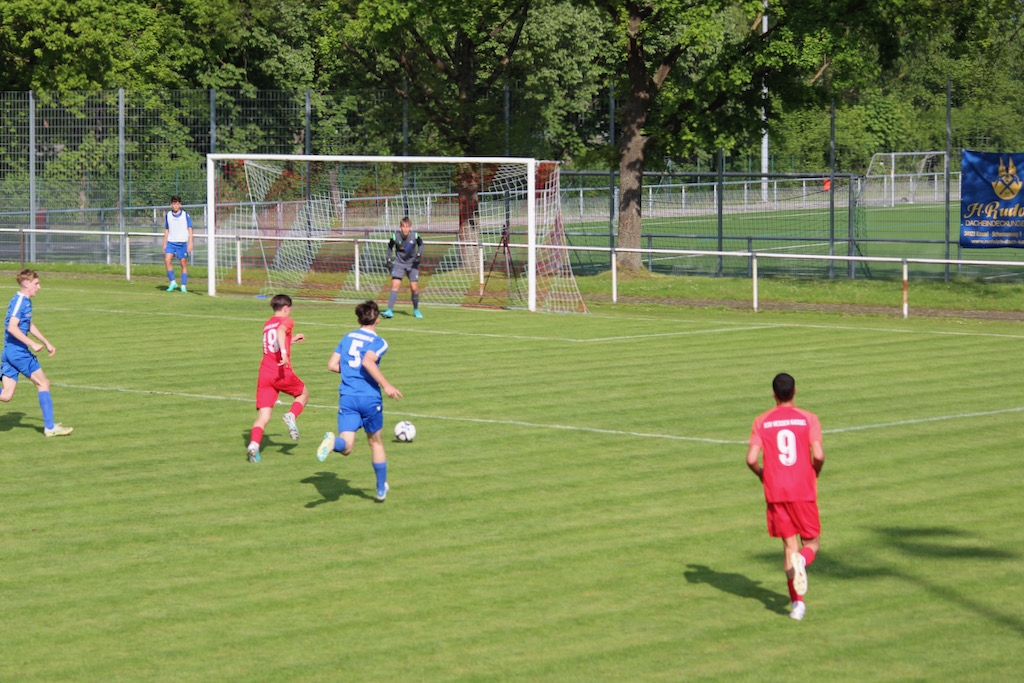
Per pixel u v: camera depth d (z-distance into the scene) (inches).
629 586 573.3
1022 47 1766.7
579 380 1076.5
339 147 2095.2
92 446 860.0
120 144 2022.6
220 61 3002.0
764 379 1076.5
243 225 2005.4
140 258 2075.5
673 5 1708.9
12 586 579.8
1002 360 1173.1
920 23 1699.1
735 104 1851.6
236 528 669.3
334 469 796.6
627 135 1876.2
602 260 2207.2
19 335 869.2
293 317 1478.8
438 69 2150.6
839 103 1861.5
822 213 2546.8
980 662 484.4
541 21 2479.1
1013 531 652.1
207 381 1083.3
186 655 496.7
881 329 1382.9
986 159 1701.5
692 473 773.3
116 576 593.3
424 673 476.7
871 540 639.8
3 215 2076.8
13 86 2466.8
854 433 872.9
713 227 2608.3
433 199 1984.5
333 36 1916.8
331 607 549.6
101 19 2427.4
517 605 550.0
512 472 780.6
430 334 1346.0
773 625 524.7
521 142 2127.2
